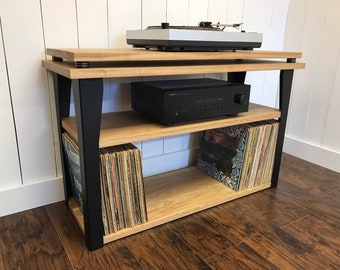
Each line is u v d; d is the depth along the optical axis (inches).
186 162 55.9
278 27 61.5
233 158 45.6
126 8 41.9
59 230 37.2
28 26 35.9
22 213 40.8
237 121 40.7
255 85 61.8
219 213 41.9
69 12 38.0
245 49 40.5
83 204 33.2
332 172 57.2
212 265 32.0
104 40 41.4
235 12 53.5
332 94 56.9
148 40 35.7
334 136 57.7
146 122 37.9
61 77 36.6
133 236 36.3
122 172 33.4
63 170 41.3
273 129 45.8
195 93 35.5
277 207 43.9
